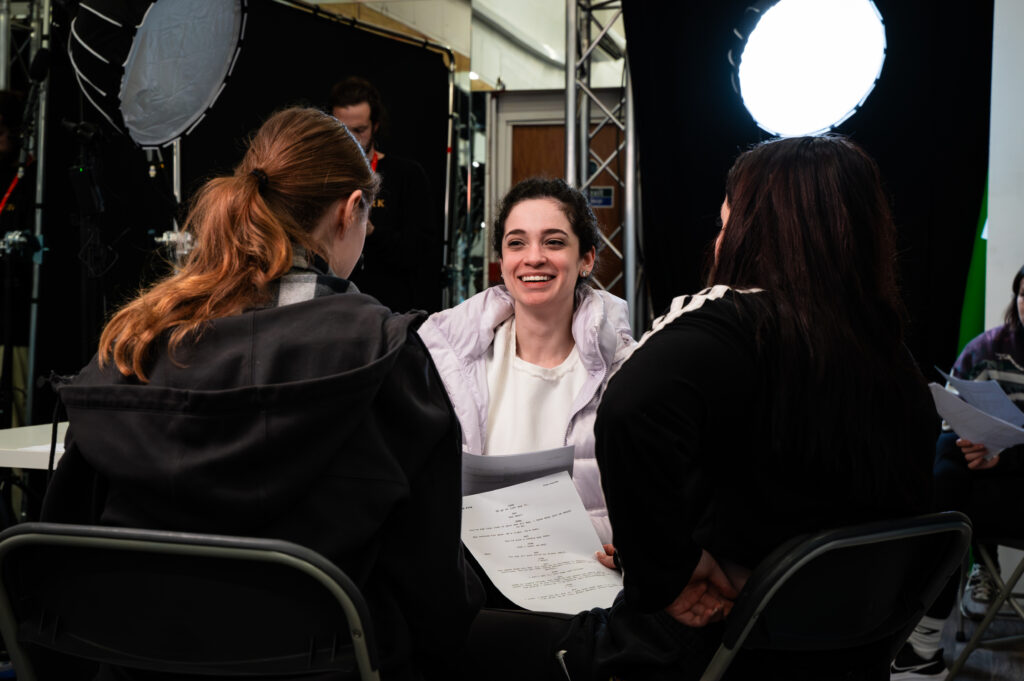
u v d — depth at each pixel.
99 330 2.61
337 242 1.09
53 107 3.91
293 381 0.90
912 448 1.00
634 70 4.46
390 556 0.95
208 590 0.91
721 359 0.92
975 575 3.40
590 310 1.68
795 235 0.98
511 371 1.70
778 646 0.96
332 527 0.90
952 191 3.96
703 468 0.99
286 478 0.88
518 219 1.67
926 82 4.00
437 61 4.73
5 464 1.69
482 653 1.21
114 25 2.08
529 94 5.59
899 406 0.99
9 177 3.44
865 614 1.01
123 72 2.10
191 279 0.98
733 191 1.07
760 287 0.99
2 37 3.74
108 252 2.78
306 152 1.05
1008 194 3.31
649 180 4.48
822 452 0.94
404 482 0.92
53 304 4.04
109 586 0.93
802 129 3.48
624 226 4.66
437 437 0.94
